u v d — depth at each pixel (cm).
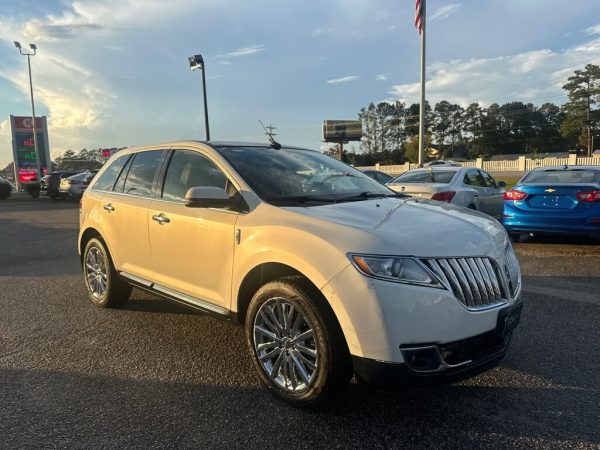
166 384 366
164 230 436
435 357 287
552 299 566
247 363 404
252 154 436
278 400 339
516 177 4209
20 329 488
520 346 430
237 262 363
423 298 283
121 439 294
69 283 681
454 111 11300
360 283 287
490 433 297
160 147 492
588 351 418
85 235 573
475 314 299
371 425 307
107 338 461
